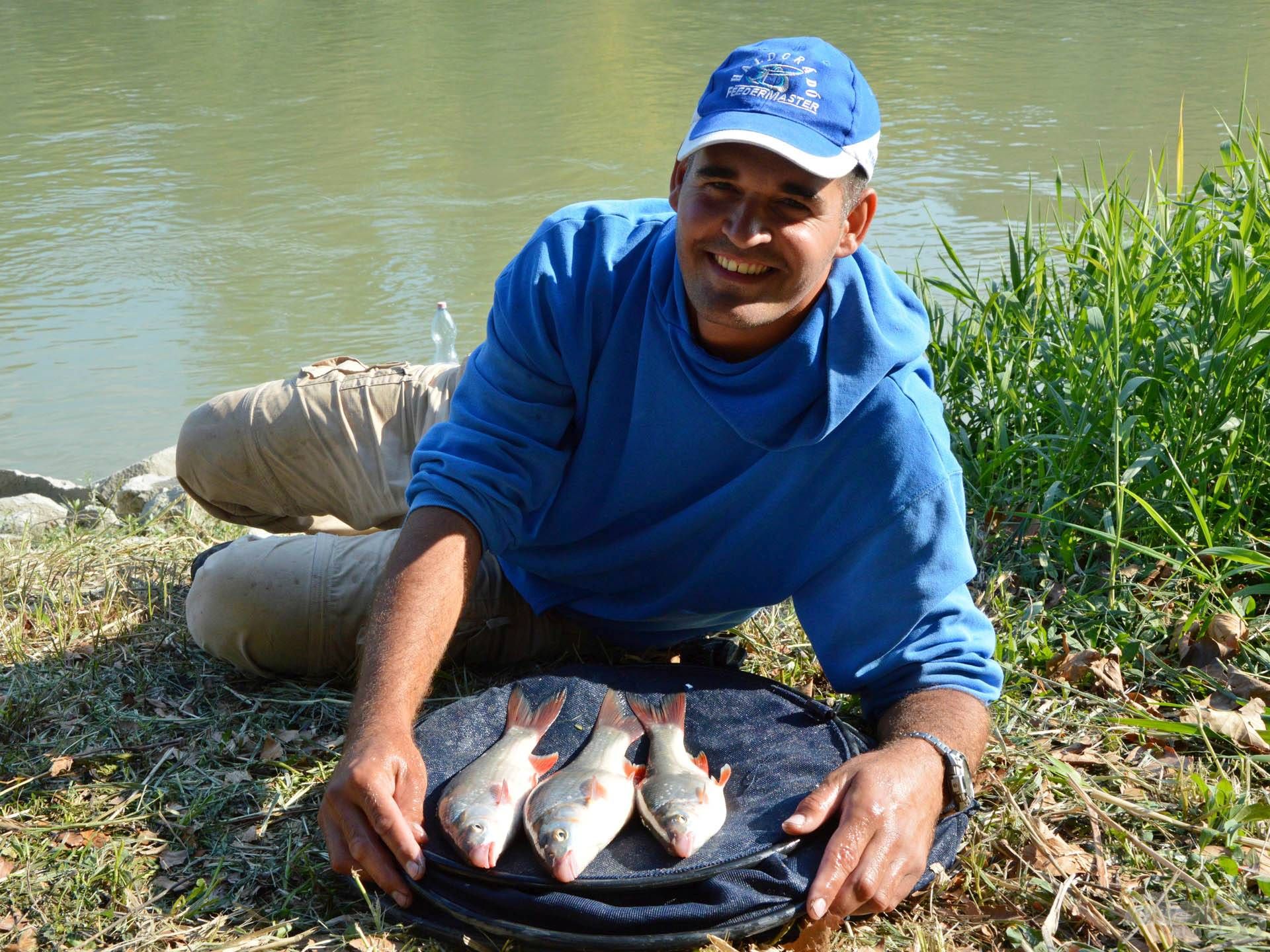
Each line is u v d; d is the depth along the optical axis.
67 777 3.18
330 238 12.71
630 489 3.25
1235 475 4.13
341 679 3.60
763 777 2.98
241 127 18.48
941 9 30.20
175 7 32.28
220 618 3.45
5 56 25.53
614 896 2.59
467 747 3.07
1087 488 4.04
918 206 12.33
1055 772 3.16
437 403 3.94
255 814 3.04
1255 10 28.41
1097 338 4.27
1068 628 3.81
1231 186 5.10
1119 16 28.11
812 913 2.56
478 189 14.56
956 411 4.71
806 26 28.09
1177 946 2.61
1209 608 3.75
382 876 2.67
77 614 4.01
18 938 2.66
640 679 3.34
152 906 2.75
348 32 28.23
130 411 8.74
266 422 3.94
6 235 12.93
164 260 12.05
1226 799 2.99
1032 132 16.03
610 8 31.73
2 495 6.21
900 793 2.69
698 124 2.77
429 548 3.07
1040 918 2.74
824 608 3.15
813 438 2.93
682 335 2.95
